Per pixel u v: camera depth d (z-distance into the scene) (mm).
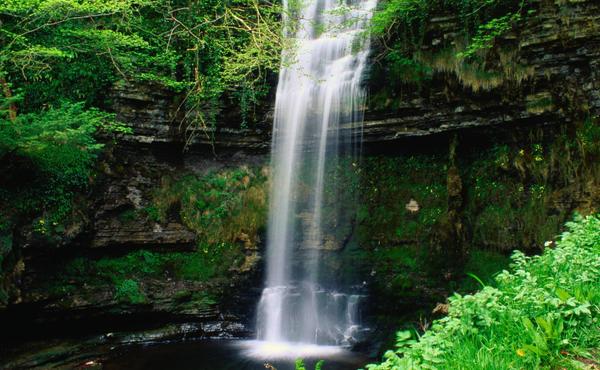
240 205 12266
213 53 12125
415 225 11258
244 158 12867
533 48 9750
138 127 11398
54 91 10758
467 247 10562
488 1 9930
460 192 10992
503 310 3652
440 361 3221
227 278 11312
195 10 12148
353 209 11922
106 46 10719
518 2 9859
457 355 3312
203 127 12094
